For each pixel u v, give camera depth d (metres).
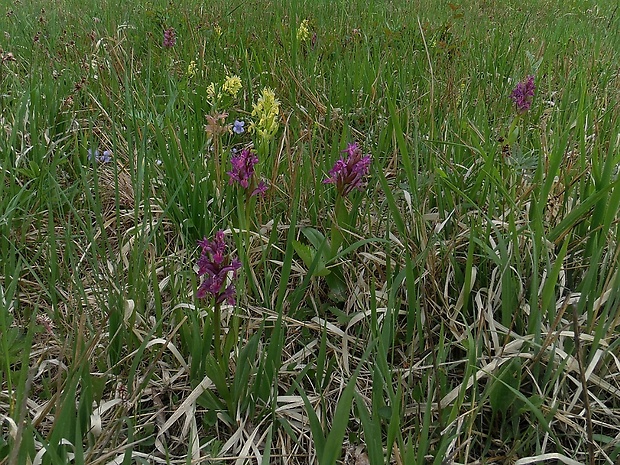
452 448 0.40
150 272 0.53
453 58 1.06
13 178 0.59
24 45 1.15
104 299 0.50
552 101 0.93
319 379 0.44
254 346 0.42
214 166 0.65
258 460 0.40
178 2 1.67
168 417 0.44
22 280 0.52
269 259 0.57
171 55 1.10
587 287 0.45
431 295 0.52
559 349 0.44
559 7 2.07
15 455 0.28
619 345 0.43
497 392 0.41
